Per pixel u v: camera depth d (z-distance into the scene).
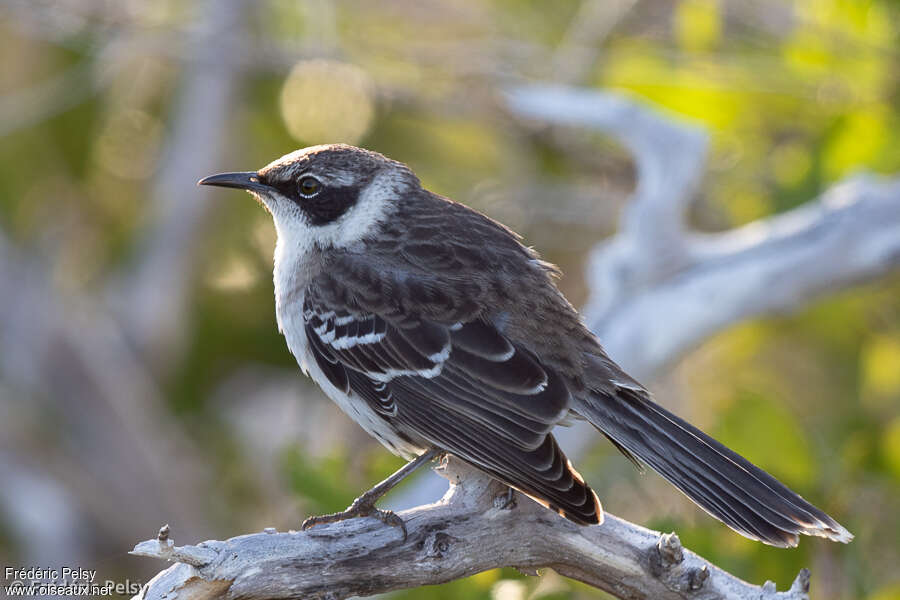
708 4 13.40
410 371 8.56
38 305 15.14
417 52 13.91
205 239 15.19
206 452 15.45
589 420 8.21
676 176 11.31
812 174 12.72
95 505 15.30
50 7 13.67
